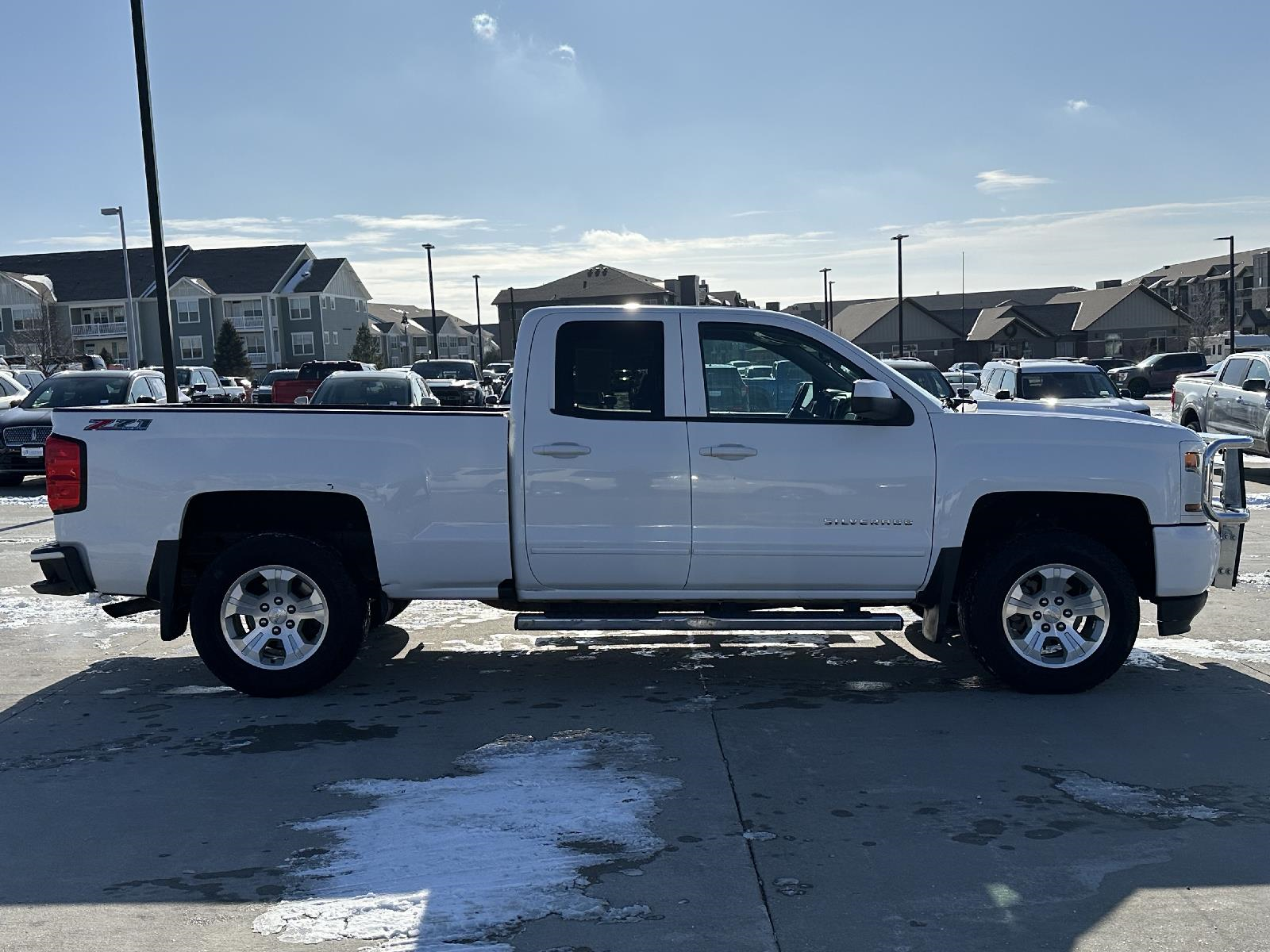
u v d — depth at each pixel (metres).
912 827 4.36
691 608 6.49
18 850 4.23
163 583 6.18
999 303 120.31
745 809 4.54
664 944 3.47
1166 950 3.44
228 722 5.81
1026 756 5.17
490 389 33.19
